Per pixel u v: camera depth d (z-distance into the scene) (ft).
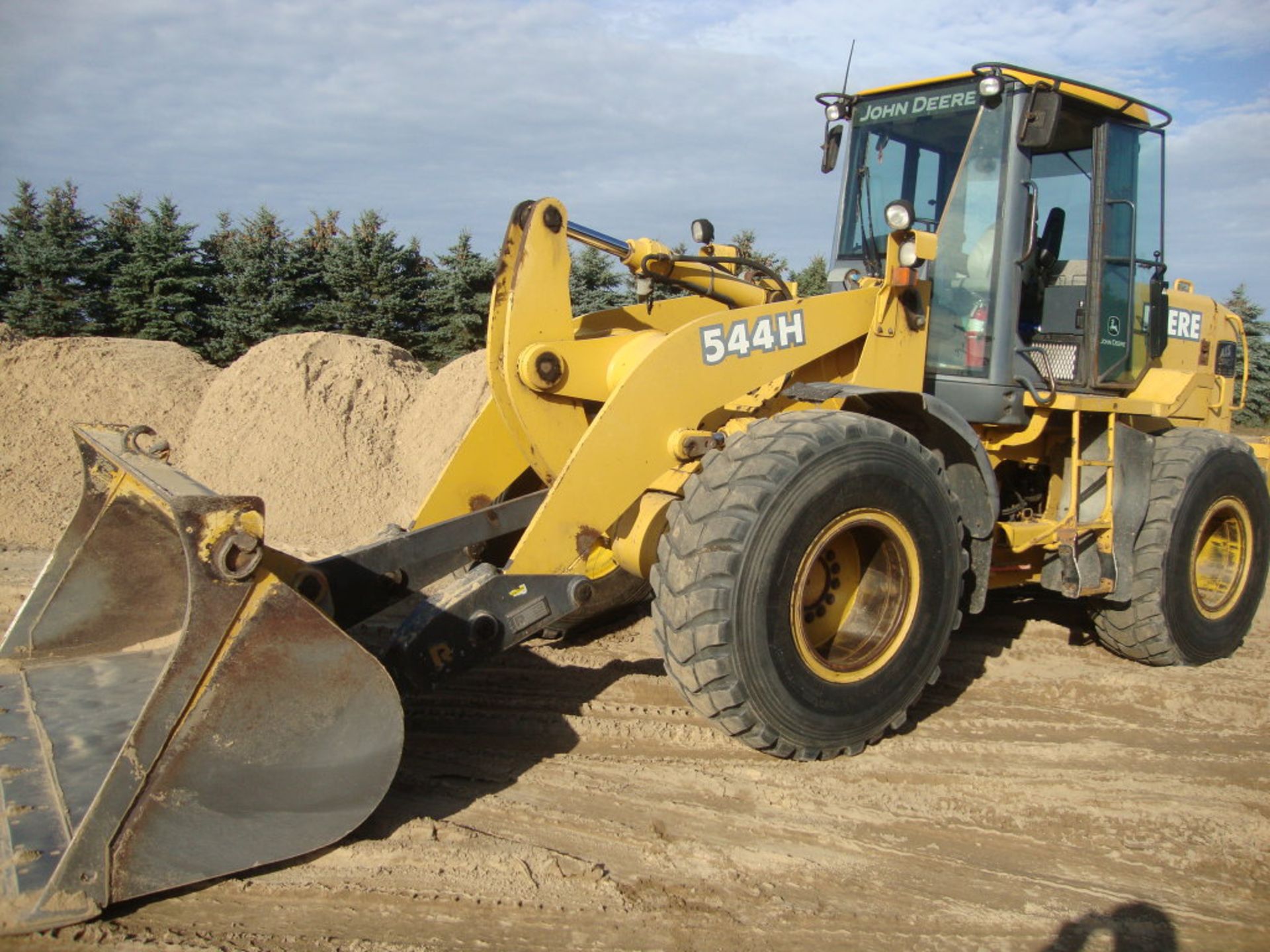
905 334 14.06
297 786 9.20
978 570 13.78
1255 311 69.21
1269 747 13.48
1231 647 17.28
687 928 8.92
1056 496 16.49
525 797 11.19
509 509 12.31
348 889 9.12
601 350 12.75
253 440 25.04
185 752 8.67
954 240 14.82
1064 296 15.89
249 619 8.91
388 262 51.55
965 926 9.21
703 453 11.96
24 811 9.07
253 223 51.75
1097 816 11.35
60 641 12.67
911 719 13.97
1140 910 9.59
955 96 15.12
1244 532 17.43
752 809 11.16
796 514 11.30
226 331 49.96
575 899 9.20
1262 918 9.57
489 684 14.60
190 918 8.62
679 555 11.27
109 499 12.67
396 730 9.64
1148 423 17.53
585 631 17.07
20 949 8.02
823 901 9.47
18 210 53.06
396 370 28.40
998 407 14.75
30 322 49.34
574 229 13.29
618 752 12.43
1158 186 16.96
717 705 11.25
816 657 11.91
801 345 13.06
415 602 17.89
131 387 28.07
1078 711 14.49
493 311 12.39
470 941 8.54
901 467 12.26
